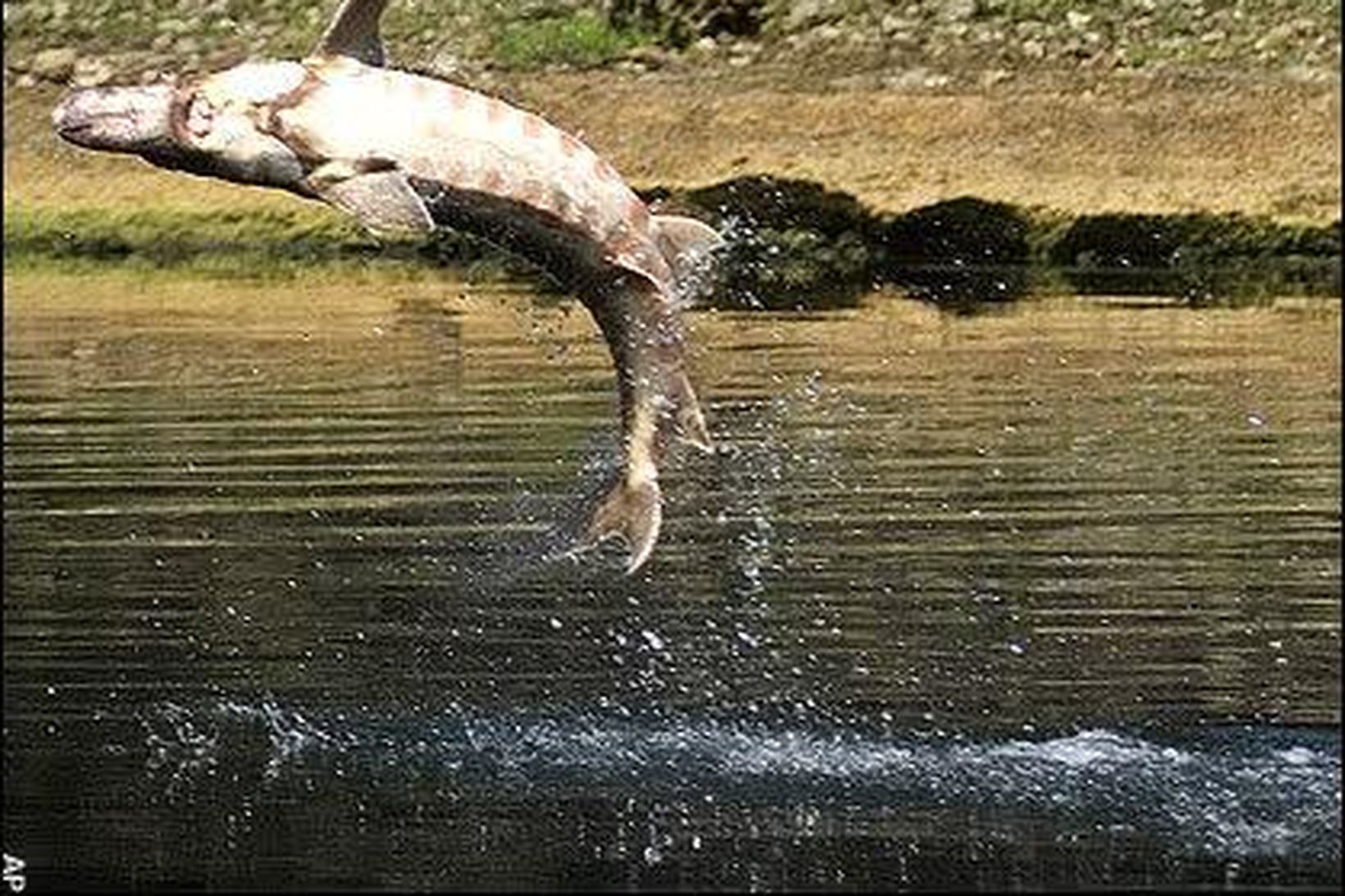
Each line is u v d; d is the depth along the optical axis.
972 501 19.20
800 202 33.41
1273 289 30.27
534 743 14.59
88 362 25.86
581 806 13.66
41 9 39.31
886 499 19.39
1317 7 36.94
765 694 15.23
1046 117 34.38
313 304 29.80
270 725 14.88
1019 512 18.86
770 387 23.56
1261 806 13.49
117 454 21.36
